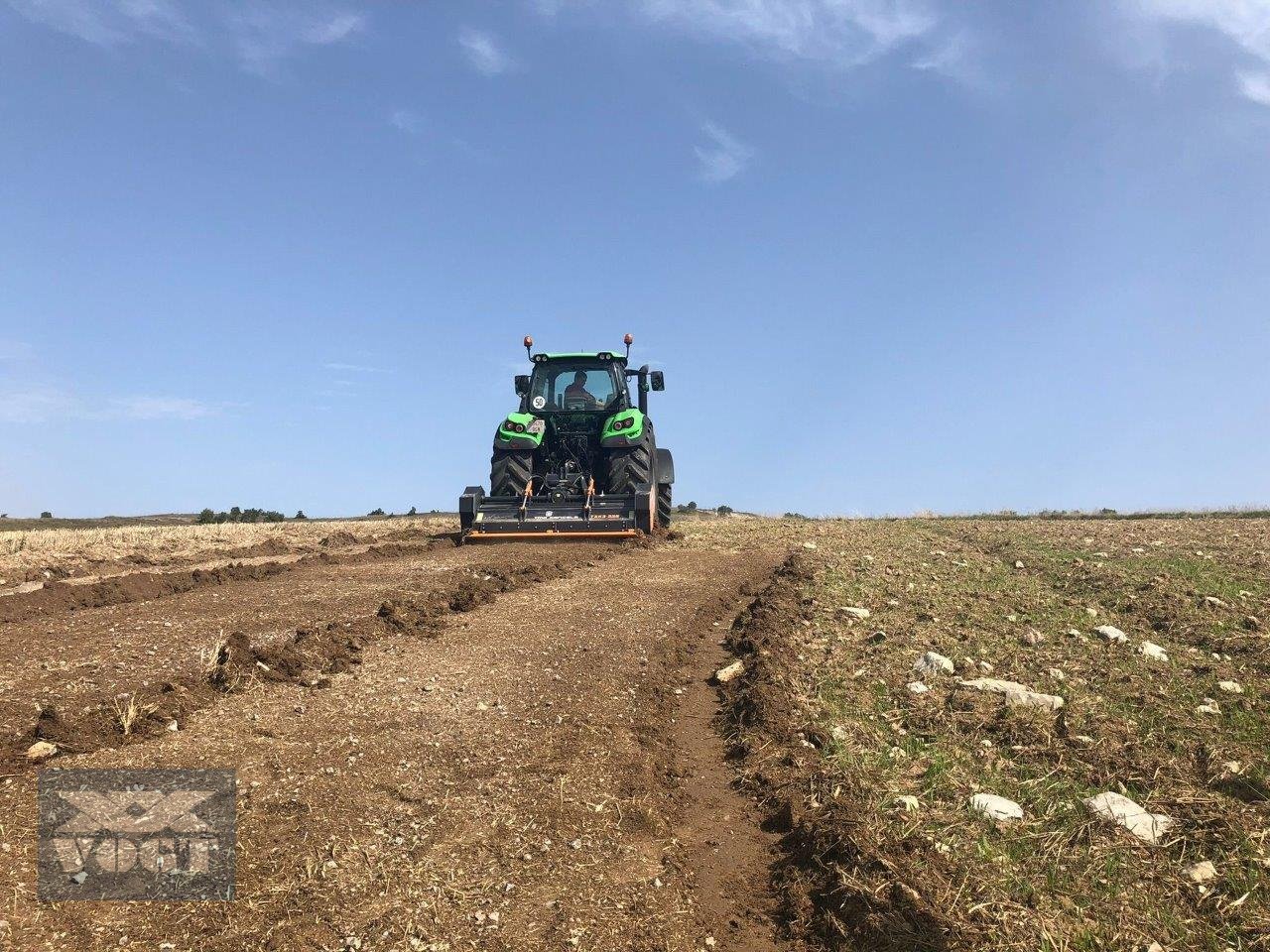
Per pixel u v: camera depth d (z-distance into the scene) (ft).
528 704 16.93
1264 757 13.75
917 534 48.75
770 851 12.10
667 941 9.89
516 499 43.86
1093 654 19.90
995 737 15.15
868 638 21.90
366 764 13.91
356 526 59.88
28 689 16.31
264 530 55.16
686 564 34.50
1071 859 11.10
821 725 15.87
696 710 17.70
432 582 29.17
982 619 23.81
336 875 10.80
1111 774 13.44
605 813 12.69
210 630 21.44
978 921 9.83
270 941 9.52
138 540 46.11
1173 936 9.52
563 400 47.16
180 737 14.52
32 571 32.37
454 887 10.71
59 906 9.87
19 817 11.57
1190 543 39.65
